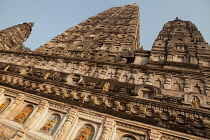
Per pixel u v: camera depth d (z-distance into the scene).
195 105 12.01
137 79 16.25
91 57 22.42
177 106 11.10
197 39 23.19
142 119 10.73
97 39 30.11
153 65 18.31
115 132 10.62
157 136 9.65
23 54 24.81
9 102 14.54
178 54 19.75
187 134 9.51
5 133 11.68
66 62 20.97
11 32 43.19
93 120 11.41
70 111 12.19
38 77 16.52
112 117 11.23
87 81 15.51
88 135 10.80
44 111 12.87
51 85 14.80
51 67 20.61
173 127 9.96
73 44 29.27
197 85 14.60
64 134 10.76
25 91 14.83
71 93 13.40
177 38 24.14
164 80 15.59
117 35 30.62
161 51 20.73
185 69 16.80
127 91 13.75
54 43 31.42
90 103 12.52
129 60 21.53
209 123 9.84
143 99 11.95
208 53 19.00
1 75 17.34
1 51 27.08
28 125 11.74
